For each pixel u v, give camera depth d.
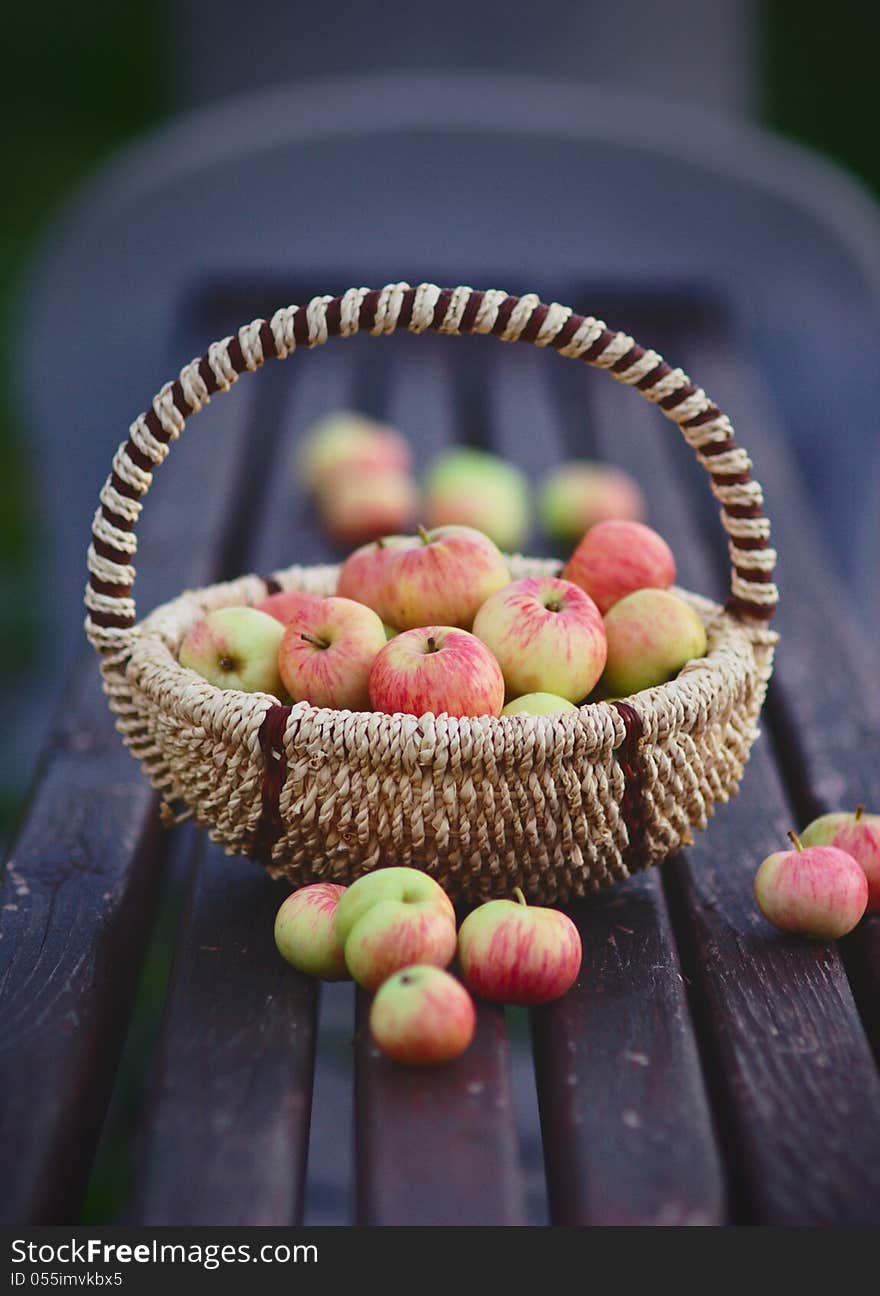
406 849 0.91
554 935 0.87
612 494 1.51
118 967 0.95
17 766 1.94
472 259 2.41
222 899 0.98
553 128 2.33
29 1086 0.85
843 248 2.34
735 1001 0.90
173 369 2.21
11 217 4.20
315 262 2.39
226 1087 0.85
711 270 2.40
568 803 0.90
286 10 2.60
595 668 0.95
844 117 4.96
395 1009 0.84
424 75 2.59
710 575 1.44
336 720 0.88
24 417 2.92
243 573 1.52
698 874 1.00
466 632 0.93
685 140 2.32
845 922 0.93
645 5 2.59
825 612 1.34
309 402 1.95
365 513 1.45
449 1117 0.83
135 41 6.16
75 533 2.40
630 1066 0.86
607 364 0.95
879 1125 0.83
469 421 1.97
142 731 0.97
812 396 2.44
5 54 5.91
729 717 0.95
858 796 1.09
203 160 2.29
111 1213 1.28
